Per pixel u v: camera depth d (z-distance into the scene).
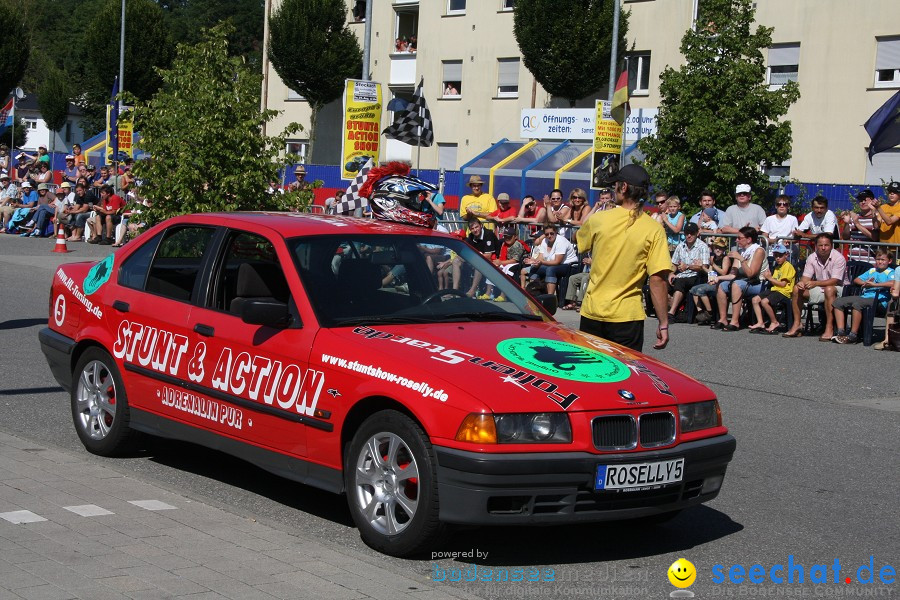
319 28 41.59
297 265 6.19
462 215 18.86
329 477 5.70
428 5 40.12
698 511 6.61
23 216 29.69
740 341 14.22
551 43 32.88
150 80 53.16
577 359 5.61
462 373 5.27
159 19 53.44
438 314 6.19
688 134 23.84
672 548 5.82
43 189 29.44
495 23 38.09
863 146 28.86
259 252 6.46
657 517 6.09
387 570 4.92
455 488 5.04
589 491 5.15
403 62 41.56
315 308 5.95
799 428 9.21
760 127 24.25
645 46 33.38
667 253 7.22
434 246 6.75
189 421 6.55
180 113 14.66
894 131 17.44
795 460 8.04
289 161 15.38
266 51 46.62
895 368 12.41
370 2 19.62
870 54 28.66
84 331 7.32
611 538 5.98
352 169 16.56
